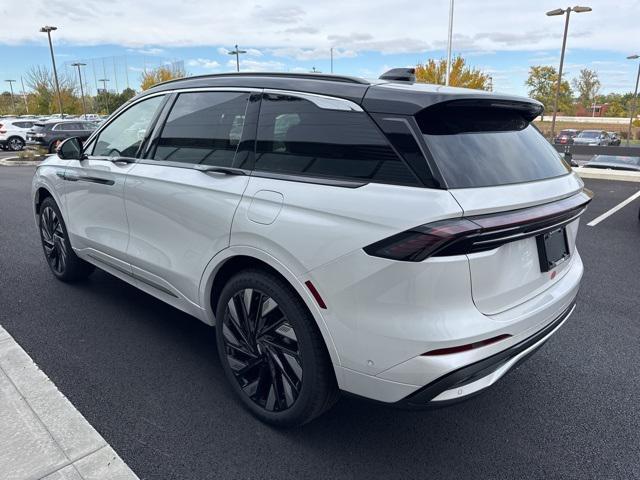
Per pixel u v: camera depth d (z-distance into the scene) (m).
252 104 2.75
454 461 2.45
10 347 3.37
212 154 2.89
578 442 2.61
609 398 3.01
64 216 4.19
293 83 2.62
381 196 2.08
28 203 9.55
